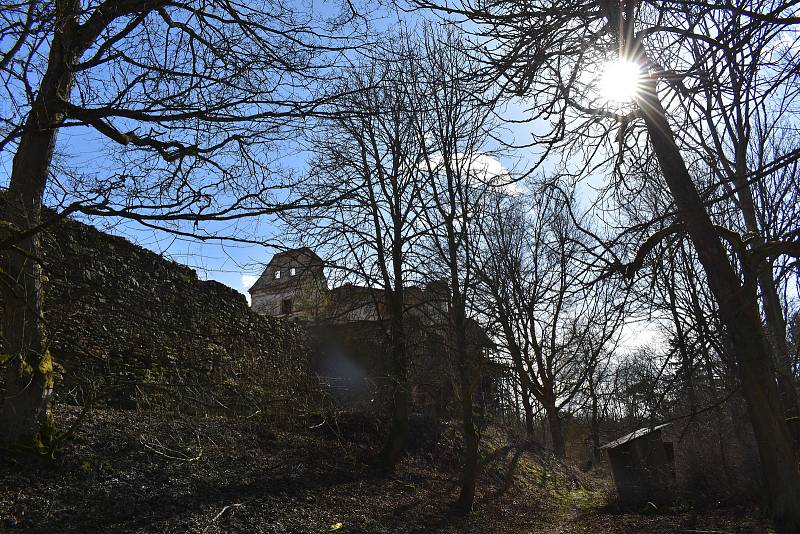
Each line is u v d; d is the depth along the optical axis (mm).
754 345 6340
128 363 10633
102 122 5141
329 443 14008
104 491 7473
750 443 11109
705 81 5492
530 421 27078
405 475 14219
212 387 8812
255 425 12234
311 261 13477
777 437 6340
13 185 6473
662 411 7535
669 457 14117
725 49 4746
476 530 11383
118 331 10609
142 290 11422
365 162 13562
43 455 7355
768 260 6695
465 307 12969
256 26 5598
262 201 4809
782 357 8164
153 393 9703
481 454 18797
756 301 6309
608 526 11703
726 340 7219
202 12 5734
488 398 15258
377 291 14672
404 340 13672
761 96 5281
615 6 5184
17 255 6891
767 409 6352
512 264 16516
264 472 10547
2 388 7746
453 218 13016
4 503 6355
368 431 15648
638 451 13844
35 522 6277
